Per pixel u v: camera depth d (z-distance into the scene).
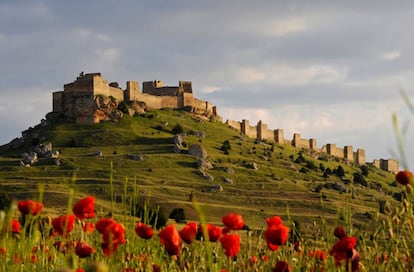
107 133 170.38
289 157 186.88
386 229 5.84
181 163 150.88
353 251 5.57
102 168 140.25
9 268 5.77
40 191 5.79
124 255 6.88
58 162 143.62
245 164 161.12
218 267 6.05
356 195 141.12
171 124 186.75
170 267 6.59
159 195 119.38
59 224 5.87
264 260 6.77
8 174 134.00
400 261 5.63
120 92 193.12
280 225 5.83
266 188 143.38
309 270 6.45
